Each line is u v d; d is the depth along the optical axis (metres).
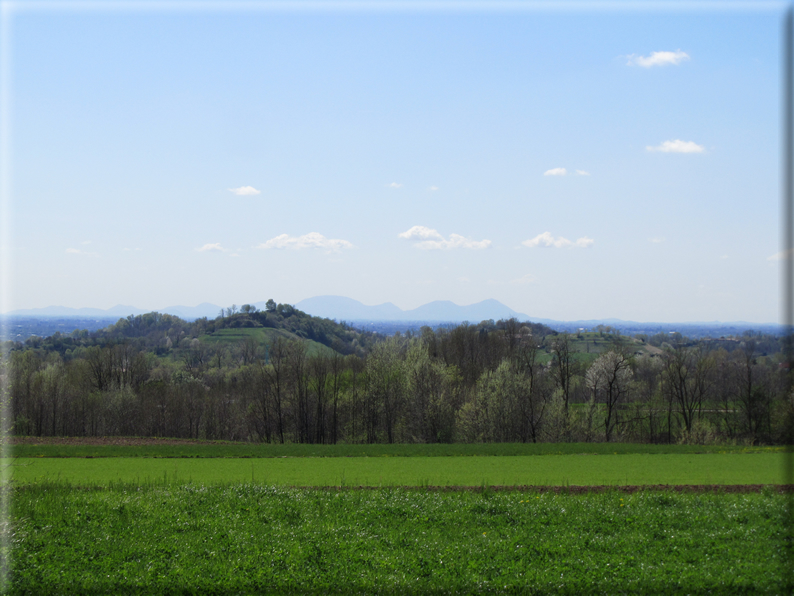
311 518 19.12
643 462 32.31
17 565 14.69
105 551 15.81
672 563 14.87
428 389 60.97
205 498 21.33
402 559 15.27
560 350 64.62
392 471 29.69
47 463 32.44
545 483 26.20
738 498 21.31
